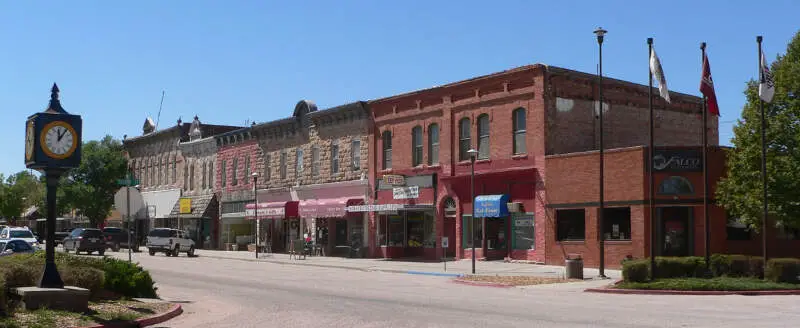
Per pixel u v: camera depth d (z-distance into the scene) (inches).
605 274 1163.3
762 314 660.1
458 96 1546.5
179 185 2605.8
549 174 1355.8
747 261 979.3
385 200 1710.1
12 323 538.6
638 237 1224.2
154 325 620.4
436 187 1581.0
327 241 1895.9
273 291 932.0
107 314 629.9
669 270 987.3
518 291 936.9
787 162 1026.7
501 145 1450.5
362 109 1770.4
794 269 920.9
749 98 1090.1
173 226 2605.8
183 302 798.5
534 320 620.7
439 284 1059.3
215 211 2383.1
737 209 1098.7
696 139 1669.5
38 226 3639.3
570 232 1332.4
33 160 636.7
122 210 935.0
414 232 1658.5
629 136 1512.1
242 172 2267.5
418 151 1641.2
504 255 1439.5
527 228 1401.3
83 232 1931.6
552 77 1387.8
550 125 1378.0
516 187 1422.2
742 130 1087.6
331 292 916.6
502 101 1454.2
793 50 1081.4
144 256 1966.0
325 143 1911.9
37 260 740.0
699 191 1216.2
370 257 1739.7
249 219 2186.3
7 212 4040.4
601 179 1115.3
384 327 584.7
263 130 2154.3
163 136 2719.0
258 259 1777.8
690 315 652.1
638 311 687.7
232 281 1099.3
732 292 870.4
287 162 2062.0
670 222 1232.2
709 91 1016.9
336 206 1769.2
